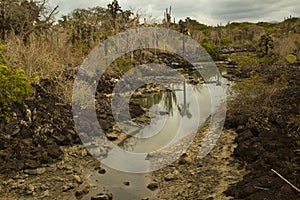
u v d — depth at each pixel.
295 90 18.42
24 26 25.22
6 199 8.91
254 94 16.30
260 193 7.83
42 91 15.95
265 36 43.00
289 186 7.77
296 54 40.31
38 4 27.25
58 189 9.51
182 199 8.83
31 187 9.47
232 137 13.39
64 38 27.27
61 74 18.59
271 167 9.42
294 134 11.52
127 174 10.64
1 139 11.66
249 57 39.09
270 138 11.47
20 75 12.80
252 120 13.45
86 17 39.84
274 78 22.03
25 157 11.03
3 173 10.18
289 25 71.88
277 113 13.97
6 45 18.66
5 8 24.27
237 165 10.63
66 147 12.66
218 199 8.48
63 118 14.50
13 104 13.32
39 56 18.98
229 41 71.06
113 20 33.91
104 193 9.06
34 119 13.35
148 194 9.23
